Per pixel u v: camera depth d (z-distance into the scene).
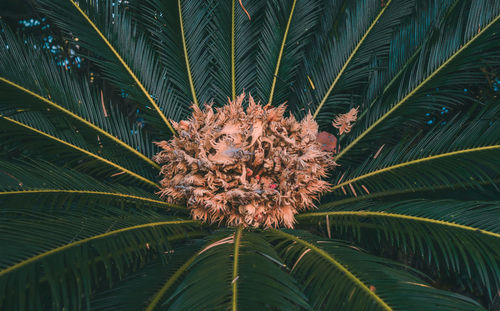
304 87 3.45
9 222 1.68
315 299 1.63
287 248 2.03
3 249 1.48
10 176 2.08
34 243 1.57
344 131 3.01
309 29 3.49
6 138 2.50
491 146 2.19
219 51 3.39
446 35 2.61
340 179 2.86
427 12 2.84
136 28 3.24
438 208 2.08
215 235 2.17
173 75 3.28
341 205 2.74
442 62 2.60
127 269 2.19
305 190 2.58
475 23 2.46
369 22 3.10
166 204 2.62
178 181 2.50
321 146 2.84
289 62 3.41
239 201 2.39
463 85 3.06
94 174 3.03
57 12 2.78
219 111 2.71
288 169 2.46
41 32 3.66
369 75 3.08
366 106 3.07
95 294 1.89
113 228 1.89
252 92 3.50
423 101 2.73
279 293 1.46
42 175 2.23
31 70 2.51
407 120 2.88
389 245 2.70
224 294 1.44
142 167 3.01
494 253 1.98
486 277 1.66
